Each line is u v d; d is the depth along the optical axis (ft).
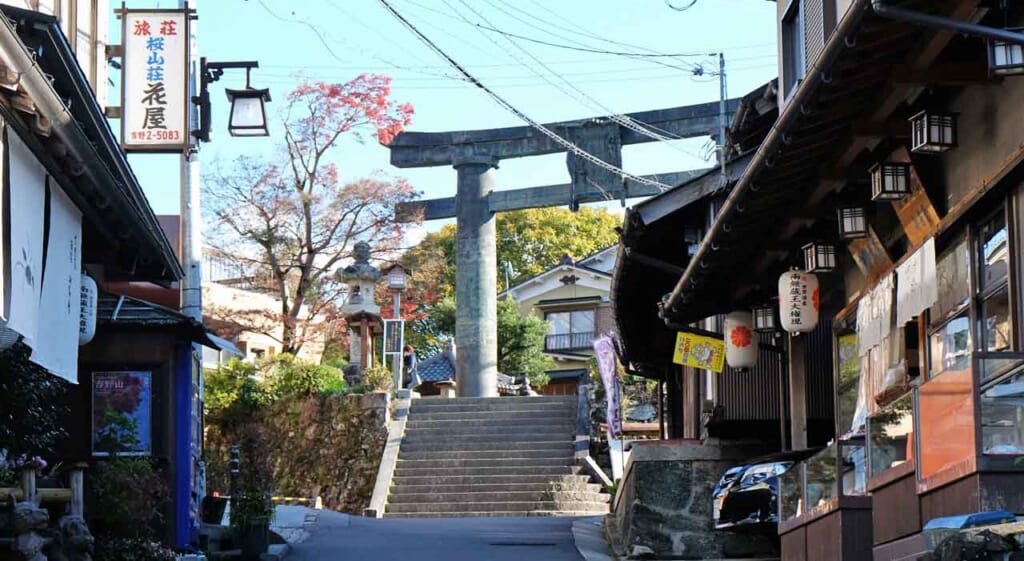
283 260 116.26
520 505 86.89
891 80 29.96
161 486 43.98
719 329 61.93
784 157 34.17
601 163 91.61
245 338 128.57
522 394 130.82
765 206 38.55
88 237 39.78
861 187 37.78
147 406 48.08
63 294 34.17
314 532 64.85
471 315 111.55
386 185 116.78
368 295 108.78
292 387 104.27
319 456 100.99
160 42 49.47
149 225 40.16
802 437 52.65
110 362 48.19
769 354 57.36
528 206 109.29
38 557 30.50
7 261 28.30
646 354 79.00
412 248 126.00
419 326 155.33
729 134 53.47
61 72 32.32
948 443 26.96
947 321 34.35
